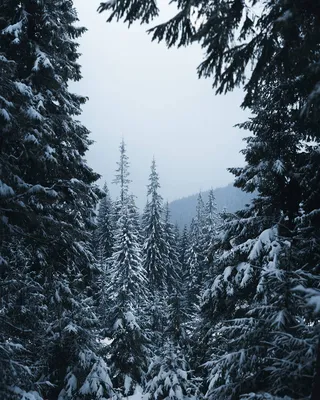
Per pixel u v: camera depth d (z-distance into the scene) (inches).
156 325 1167.0
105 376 561.0
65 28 495.8
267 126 406.3
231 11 193.0
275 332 265.3
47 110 425.1
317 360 202.2
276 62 226.8
